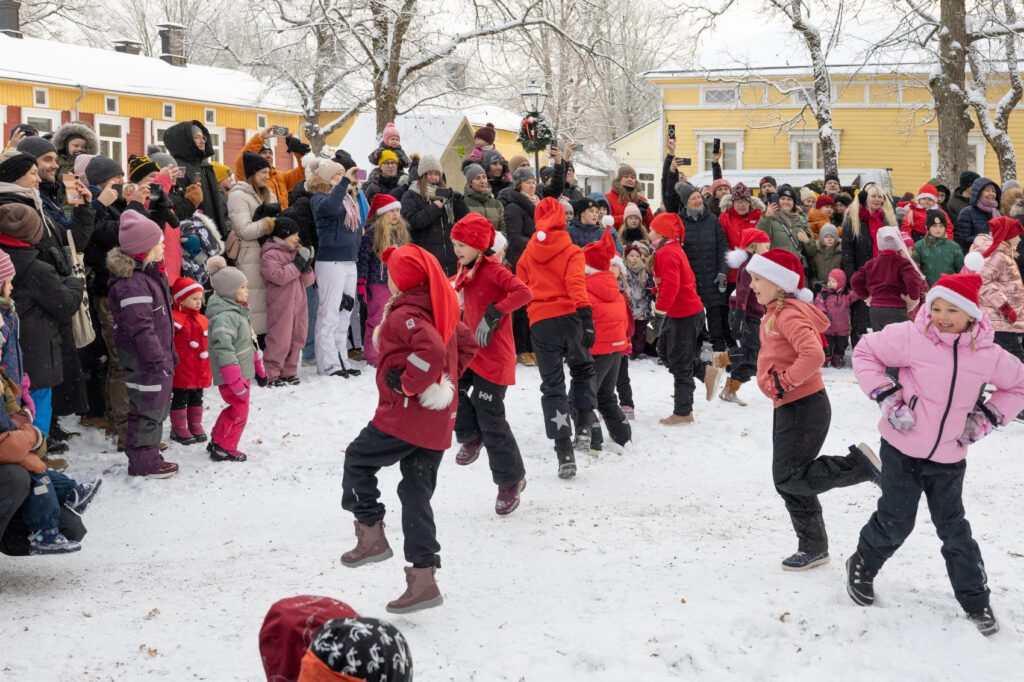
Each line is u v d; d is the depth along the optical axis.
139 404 7.00
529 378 10.39
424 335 4.43
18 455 4.95
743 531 5.99
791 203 12.56
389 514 6.44
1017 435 8.76
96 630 4.46
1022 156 31.98
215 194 9.73
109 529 6.09
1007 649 4.34
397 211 9.98
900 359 4.58
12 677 3.95
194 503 6.63
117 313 6.95
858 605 4.72
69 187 6.98
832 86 32.69
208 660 4.12
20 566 5.40
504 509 6.28
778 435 5.23
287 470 7.38
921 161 32.47
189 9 40.50
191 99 31.27
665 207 9.77
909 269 9.77
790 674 4.05
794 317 5.10
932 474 4.59
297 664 2.08
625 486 7.14
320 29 22.31
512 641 4.30
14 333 5.57
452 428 4.73
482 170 10.74
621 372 9.09
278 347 9.53
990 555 5.50
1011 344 9.40
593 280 7.98
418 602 4.55
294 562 5.45
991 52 25.77
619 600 4.77
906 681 4.01
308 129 24.61
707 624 4.44
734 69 32.56
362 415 8.69
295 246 9.55
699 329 8.99
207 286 9.20
